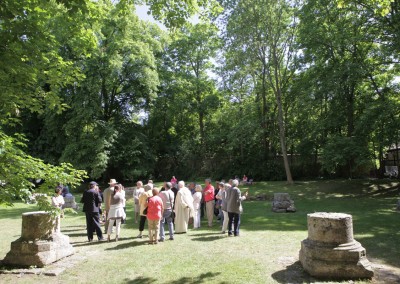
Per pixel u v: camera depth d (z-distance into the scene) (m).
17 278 6.80
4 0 5.78
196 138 37.69
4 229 12.39
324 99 24.45
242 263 7.43
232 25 25.58
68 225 13.22
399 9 19.47
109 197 10.72
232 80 29.16
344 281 6.25
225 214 10.82
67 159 26.97
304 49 26.08
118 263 7.67
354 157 22.72
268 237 10.02
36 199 6.92
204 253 8.34
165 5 9.25
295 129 30.64
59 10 7.79
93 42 9.14
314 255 6.64
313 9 24.23
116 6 9.91
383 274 6.55
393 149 29.03
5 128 27.31
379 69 23.00
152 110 35.19
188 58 37.25
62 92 27.81
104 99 31.61
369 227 11.17
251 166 31.55
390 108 19.52
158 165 36.59
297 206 17.67
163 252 8.52
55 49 8.22
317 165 31.48
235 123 33.28
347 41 22.09
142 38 30.72
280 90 28.59
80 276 6.88
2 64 6.14
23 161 6.45
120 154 30.06
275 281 6.32
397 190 21.58
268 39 26.56
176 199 11.42
